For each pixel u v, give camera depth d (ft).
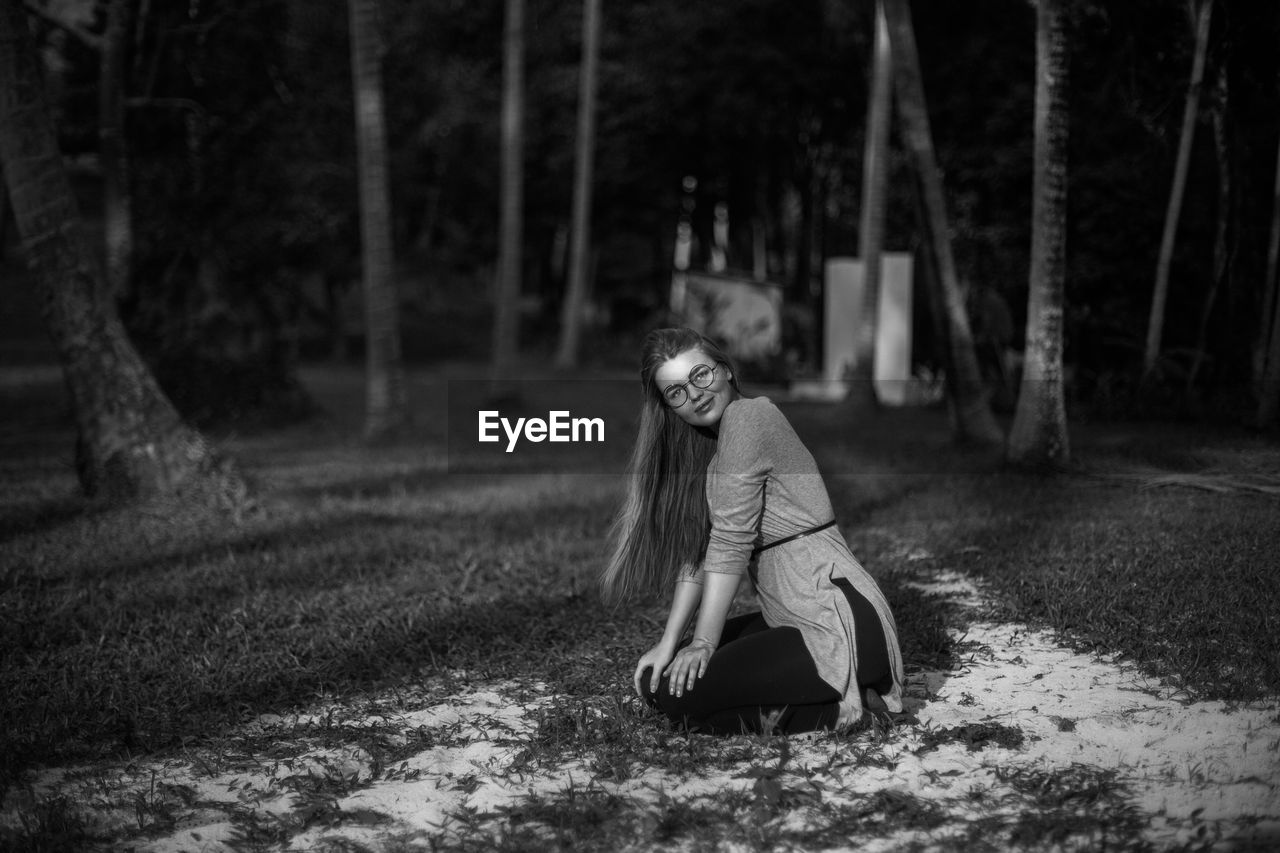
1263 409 30.01
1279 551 18.47
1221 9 32.07
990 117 51.90
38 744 12.82
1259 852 9.16
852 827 10.10
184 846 10.39
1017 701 13.38
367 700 14.61
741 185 112.57
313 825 10.77
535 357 113.80
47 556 23.26
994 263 50.34
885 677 12.29
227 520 27.43
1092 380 43.57
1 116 26.96
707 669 12.17
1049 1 28.91
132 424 27.84
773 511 12.20
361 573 21.91
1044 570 18.99
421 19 101.19
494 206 121.90
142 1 53.93
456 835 10.42
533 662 16.01
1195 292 40.42
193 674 15.43
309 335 116.47
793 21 84.58
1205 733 11.89
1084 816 10.09
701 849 9.83
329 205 88.84
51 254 27.37
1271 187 33.32
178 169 57.93
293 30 69.10
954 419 37.55
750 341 86.63
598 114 106.11
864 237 54.19
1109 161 40.78
